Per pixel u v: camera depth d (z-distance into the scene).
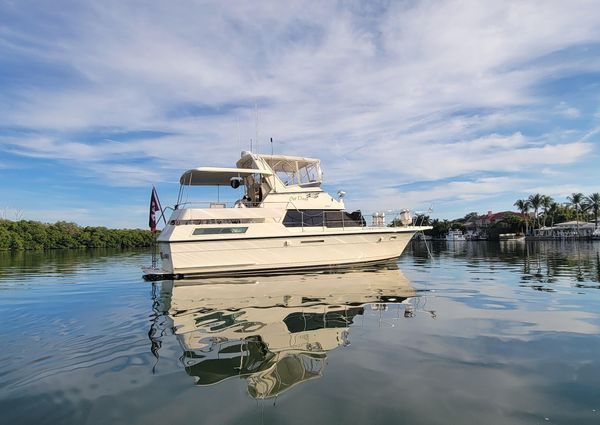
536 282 11.41
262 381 4.16
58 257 31.31
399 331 6.10
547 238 72.75
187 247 13.25
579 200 77.88
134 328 6.54
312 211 15.25
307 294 9.66
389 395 3.78
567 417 3.33
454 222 102.88
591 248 34.47
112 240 68.69
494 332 5.99
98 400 3.74
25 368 4.64
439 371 4.39
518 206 82.50
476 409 3.48
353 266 15.47
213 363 4.75
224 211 13.73
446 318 6.95
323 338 5.77
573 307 7.78
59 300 9.45
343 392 3.86
